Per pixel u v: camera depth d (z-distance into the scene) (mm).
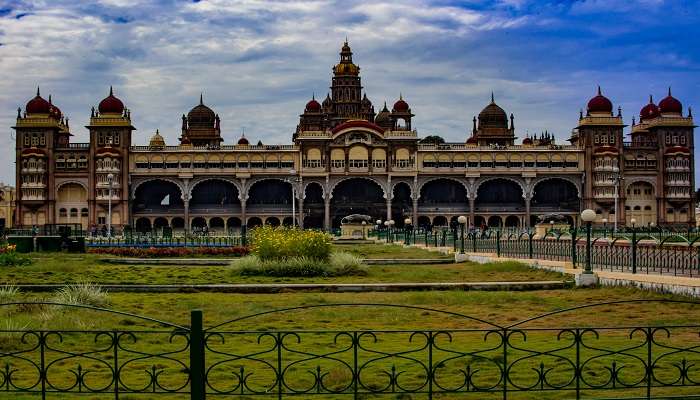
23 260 44219
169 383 15352
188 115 152500
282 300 27875
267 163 130750
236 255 53219
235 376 15797
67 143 139375
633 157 133875
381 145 130500
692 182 134500
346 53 152750
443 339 19859
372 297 28938
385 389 13914
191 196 130875
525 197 131375
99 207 127250
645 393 14516
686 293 25766
